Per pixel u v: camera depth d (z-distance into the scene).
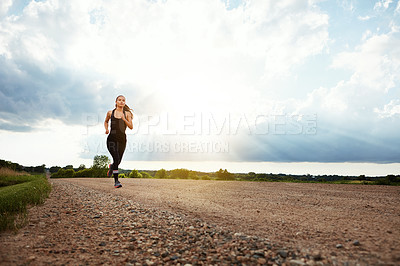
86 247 2.69
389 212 3.88
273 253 2.40
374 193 6.04
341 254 2.25
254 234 2.97
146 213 4.12
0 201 4.57
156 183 9.45
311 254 2.29
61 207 4.64
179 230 3.22
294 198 5.45
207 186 8.07
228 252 2.50
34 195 5.52
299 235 2.86
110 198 5.65
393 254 2.15
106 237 3.01
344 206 4.45
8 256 2.32
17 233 3.04
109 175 7.60
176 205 4.75
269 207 4.50
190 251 2.58
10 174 16.69
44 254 2.44
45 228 3.29
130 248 2.67
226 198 5.56
